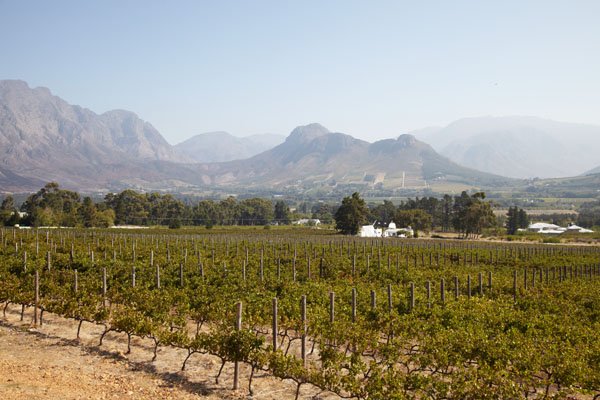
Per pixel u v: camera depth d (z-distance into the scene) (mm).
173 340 12203
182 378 11516
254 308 14938
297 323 12984
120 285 20469
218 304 15234
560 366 10086
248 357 11383
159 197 144500
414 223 116938
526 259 39062
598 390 9680
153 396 10234
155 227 119562
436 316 14609
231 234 81188
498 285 22578
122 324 13289
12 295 16516
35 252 31281
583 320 16266
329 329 12578
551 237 94000
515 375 10727
